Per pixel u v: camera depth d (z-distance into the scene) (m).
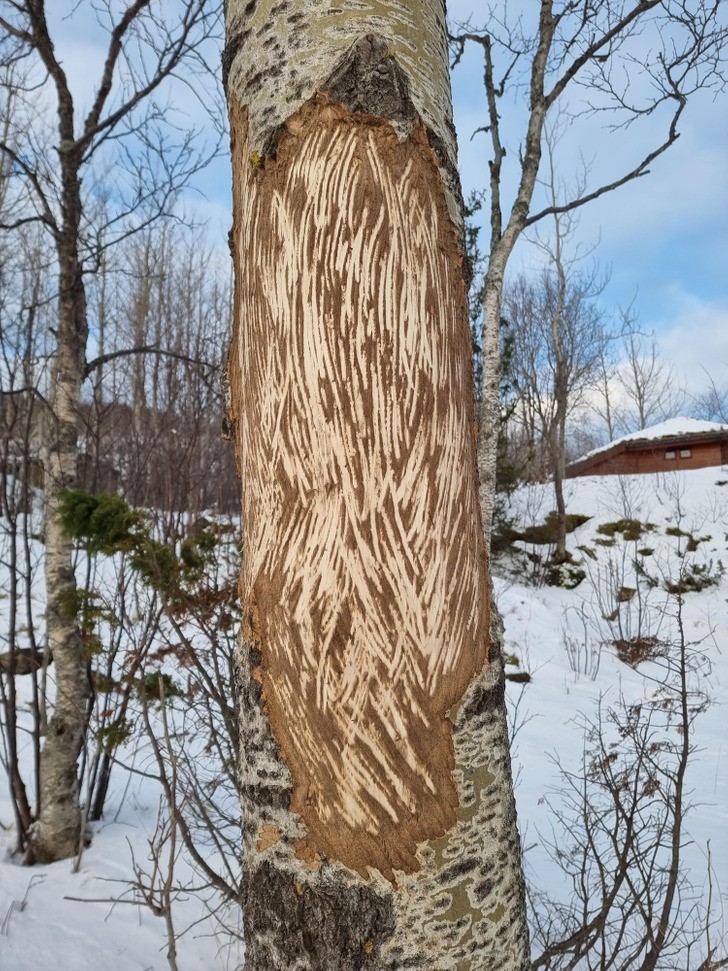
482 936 1.12
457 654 1.19
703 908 3.20
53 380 4.16
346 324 1.15
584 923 2.35
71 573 3.65
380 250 1.17
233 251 1.42
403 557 1.13
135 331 11.52
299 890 1.10
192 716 3.84
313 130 1.21
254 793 1.18
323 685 1.11
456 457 1.23
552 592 11.38
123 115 3.63
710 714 6.34
